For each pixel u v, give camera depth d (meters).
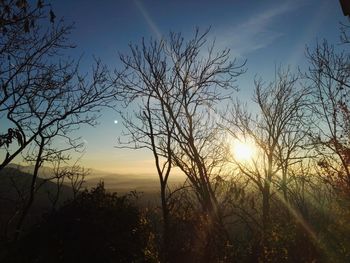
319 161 22.77
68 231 12.59
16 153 15.09
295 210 22.02
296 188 23.84
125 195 14.81
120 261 13.14
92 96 19.42
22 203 17.75
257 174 23.81
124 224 13.73
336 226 19.05
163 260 16.86
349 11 6.44
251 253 19.42
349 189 21.25
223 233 18.92
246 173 23.00
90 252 12.58
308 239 19.31
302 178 23.78
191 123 19.38
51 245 12.23
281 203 24.00
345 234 18.80
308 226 19.80
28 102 16.55
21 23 10.78
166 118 19.12
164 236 17.88
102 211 13.26
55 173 20.11
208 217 18.83
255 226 22.16
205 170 19.05
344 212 20.09
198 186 18.94
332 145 22.88
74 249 12.39
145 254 14.52
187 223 18.78
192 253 18.33
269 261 19.17
